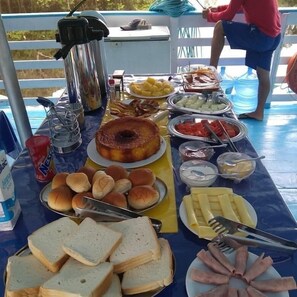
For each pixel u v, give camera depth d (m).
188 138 1.20
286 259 0.71
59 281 0.60
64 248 0.65
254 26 2.57
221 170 1.00
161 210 0.86
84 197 0.81
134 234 0.71
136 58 2.76
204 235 0.75
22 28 2.93
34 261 0.68
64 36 1.27
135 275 0.64
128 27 2.83
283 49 3.35
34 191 0.96
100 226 0.71
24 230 0.82
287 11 2.90
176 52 3.10
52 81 3.28
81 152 1.16
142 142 1.08
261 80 2.79
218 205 0.85
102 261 0.63
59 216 0.86
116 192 0.84
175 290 0.66
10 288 0.61
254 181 0.98
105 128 1.18
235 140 1.18
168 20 2.97
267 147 2.59
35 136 1.01
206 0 3.37
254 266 0.65
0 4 3.54
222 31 2.68
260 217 0.84
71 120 1.23
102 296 0.60
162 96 1.58
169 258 0.67
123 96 1.62
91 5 3.66
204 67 1.95
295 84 3.06
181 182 0.98
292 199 2.01
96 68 1.54
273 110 3.18
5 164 0.80
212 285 0.63
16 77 1.41
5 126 1.52
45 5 3.62
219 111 1.41
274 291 0.61
